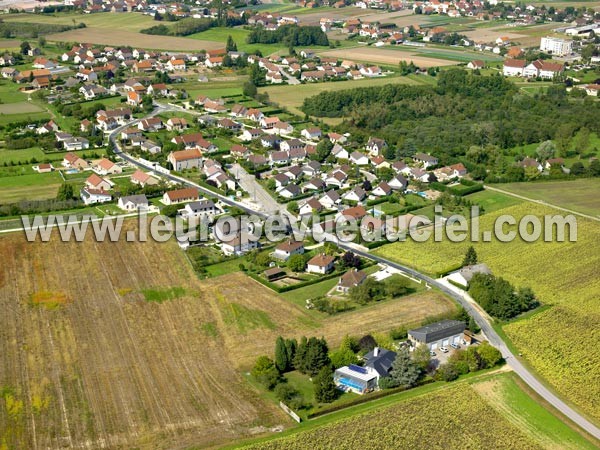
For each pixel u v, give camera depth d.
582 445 133.38
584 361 159.62
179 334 168.12
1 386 147.50
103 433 134.25
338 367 154.00
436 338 162.50
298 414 139.88
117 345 163.00
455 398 145.25
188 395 145.62
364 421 138.00
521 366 157.62
